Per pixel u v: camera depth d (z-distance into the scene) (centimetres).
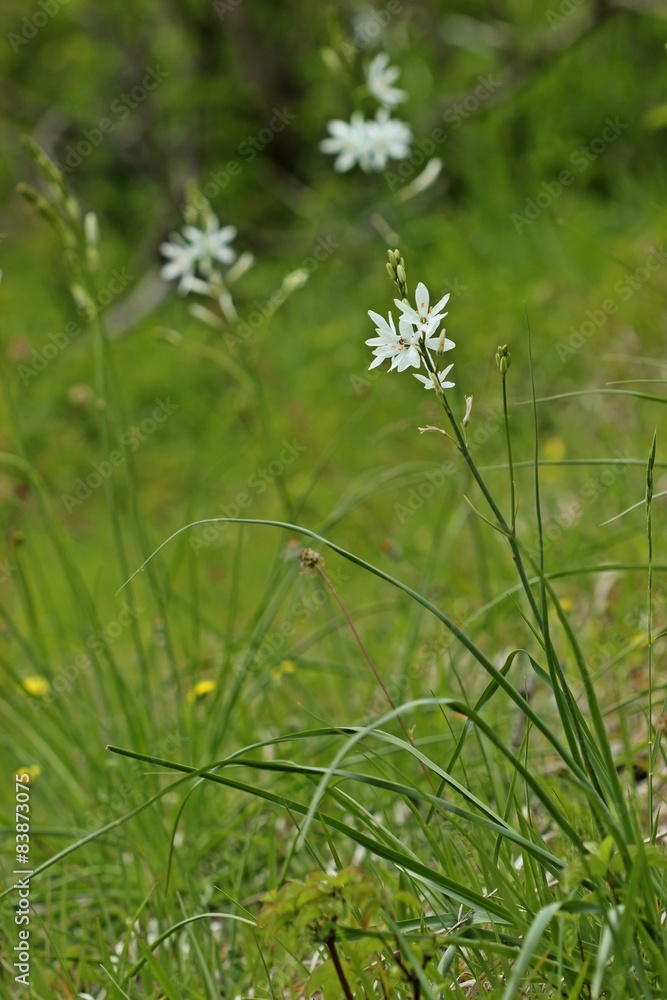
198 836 359
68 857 362
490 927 243
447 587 496
